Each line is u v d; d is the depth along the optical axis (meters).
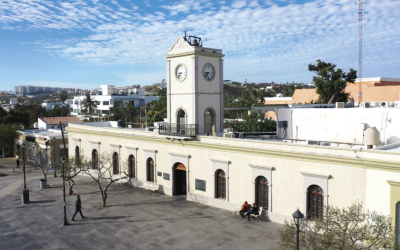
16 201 28.33
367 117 22.75
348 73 47.25
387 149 18.59
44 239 20.25
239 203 24.23
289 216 21.48
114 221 23.12
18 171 44.19
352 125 23.45
